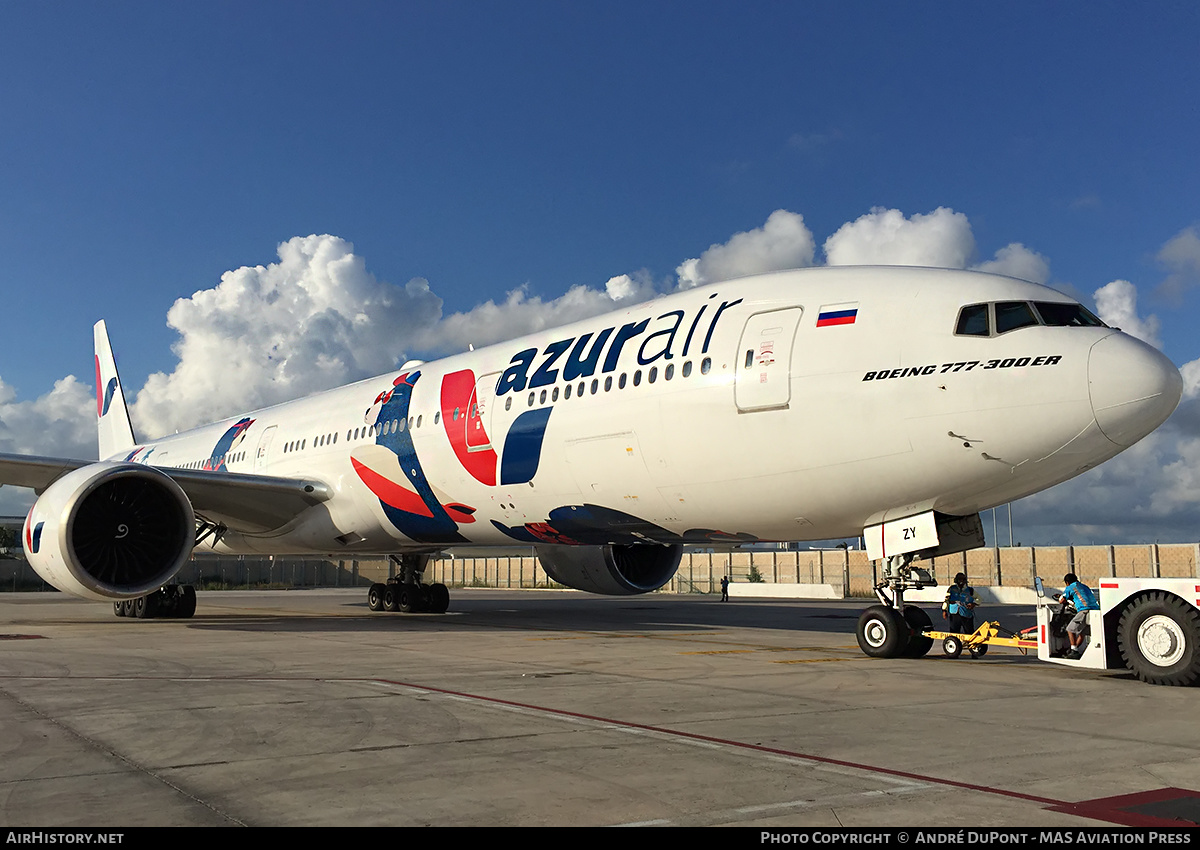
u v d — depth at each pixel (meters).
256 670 9.98
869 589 42.81
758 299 11.87
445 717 6.97
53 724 6.64
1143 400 9.43
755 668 10.39
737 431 11.40
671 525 13.12
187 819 4.27
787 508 11.59
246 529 19.86
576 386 13.41
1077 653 10.02
